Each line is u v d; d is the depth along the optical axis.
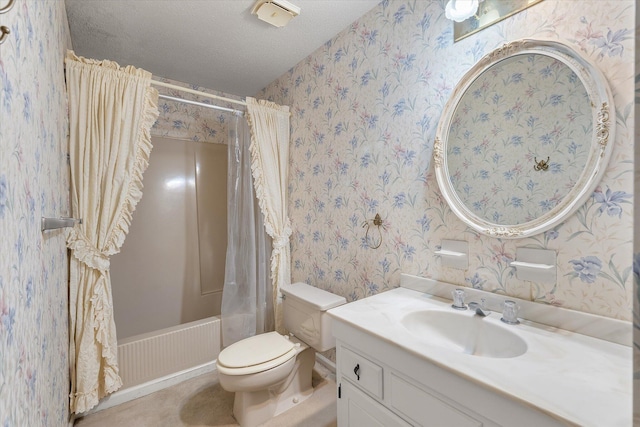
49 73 0.94
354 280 1.71
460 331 1.06
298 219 2.15
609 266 0.83
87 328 1.44
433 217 1.29
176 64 2.08
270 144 2.08
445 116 1.21
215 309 2.60
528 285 1.00
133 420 1.51
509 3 1.03
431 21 1.27
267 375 1.39
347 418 1.07
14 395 0.52
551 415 0.55
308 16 1.58
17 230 0.55
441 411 0.76
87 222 1.45
